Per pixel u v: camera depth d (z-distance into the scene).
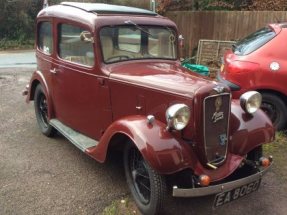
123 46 4.71
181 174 3.80
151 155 3.45
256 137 4.10
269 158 4.05
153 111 4.04
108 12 4.85
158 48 5.05
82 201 4.13
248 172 4.13
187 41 13.08
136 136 3.60
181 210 4.01
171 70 4.52
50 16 5.46
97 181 4.57
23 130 6.29
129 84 4.22
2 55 15.30
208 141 3.77
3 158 5.17
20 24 19.41
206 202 4.17
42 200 4.14
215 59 10.54
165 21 5.11
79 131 5.20
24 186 4.43
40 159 5.16
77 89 5.00
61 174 4.73
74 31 4.92
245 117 4.20
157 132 3.61
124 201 4.14
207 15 12.32
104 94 4.56
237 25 11.56
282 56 5.86
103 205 4.06
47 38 5.72
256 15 11.04
